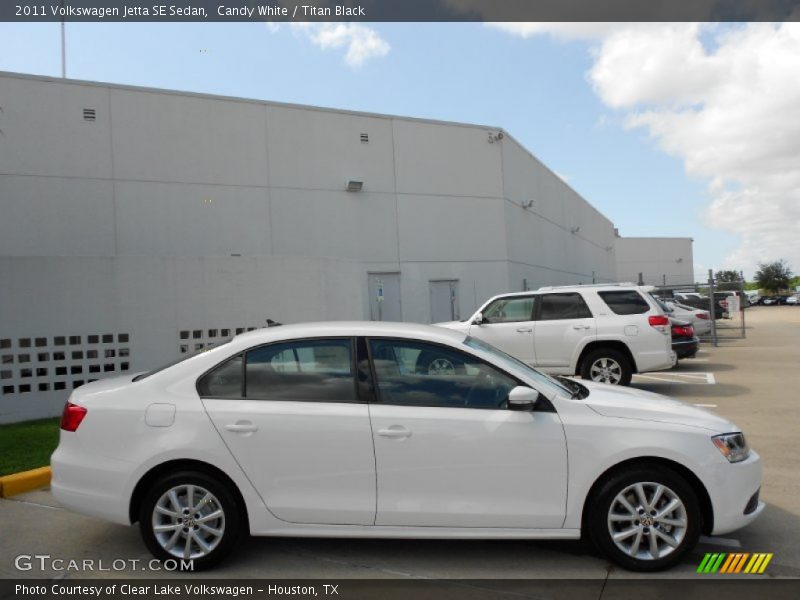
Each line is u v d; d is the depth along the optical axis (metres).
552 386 4.46
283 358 4.32
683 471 4.11
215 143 18.06
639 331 10.22
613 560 4.05
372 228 20.50
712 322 20.50
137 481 4.07
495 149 23.17
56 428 8.48
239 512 4.12
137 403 4.18
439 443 4.04
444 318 21.77
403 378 4.27
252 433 4.07
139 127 17.06
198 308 10.92
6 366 9.45
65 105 16.20
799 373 13.34
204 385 4.25
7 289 9.51
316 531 4.06
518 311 11.02
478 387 4.25
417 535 4.04
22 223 15.62
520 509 4.03
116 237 16.66
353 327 4.45
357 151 20.34
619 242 65.38
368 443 4.05
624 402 4.37
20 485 5.82
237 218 18.28
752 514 4.14
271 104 18.98
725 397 10.49
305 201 19.38
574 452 4.02
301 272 11.96
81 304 9.99
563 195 33.53
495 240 22.98
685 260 69.06
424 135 21.66
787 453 6.80
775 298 74.25
